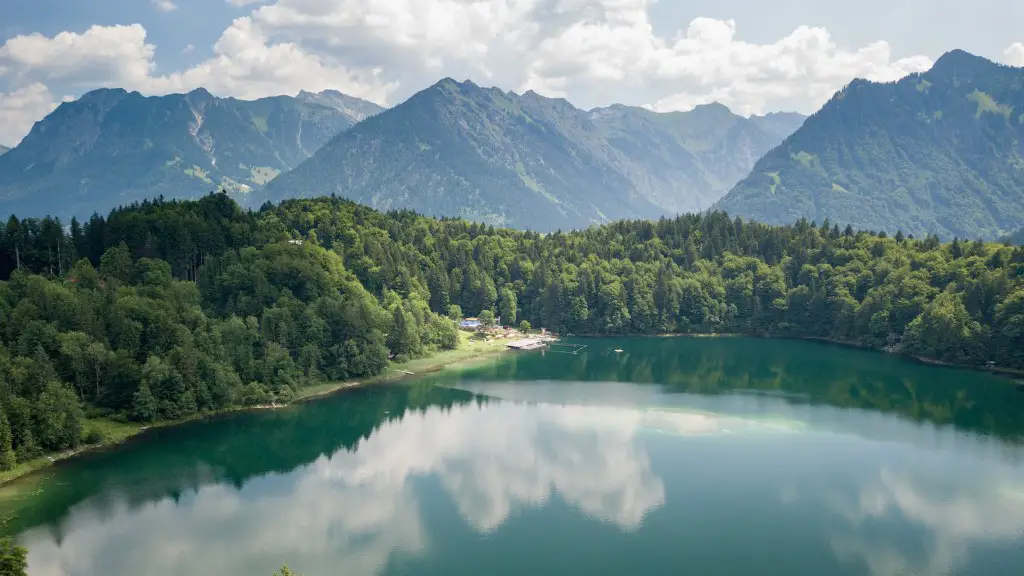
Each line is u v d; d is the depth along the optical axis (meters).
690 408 196.00
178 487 140.75
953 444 165.38
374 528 123.56
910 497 135.88
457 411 193.75
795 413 191.12
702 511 130.38
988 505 132.38
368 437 171.62
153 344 182.38
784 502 134.00
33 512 128.12
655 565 111.69
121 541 117.81
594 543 118.69
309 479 145.50
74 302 179.38
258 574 107.81
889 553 115.50
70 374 169.50
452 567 110.38
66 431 155.62
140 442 164.50
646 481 143.88
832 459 155.38
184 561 111.31
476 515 128.88
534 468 151.12
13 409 147.62
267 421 182.50
